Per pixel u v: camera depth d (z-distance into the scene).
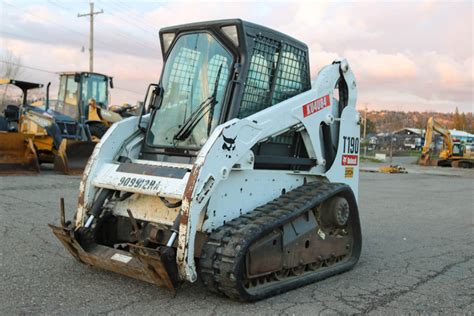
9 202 9.34
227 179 4.77
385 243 7.85
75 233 4.96
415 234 8.72
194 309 4.41
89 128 16.64
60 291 4.77
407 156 64.50
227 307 4.48
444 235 8.69
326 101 6.05
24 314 4.19
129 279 5.16
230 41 5.18
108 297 4.64
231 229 4.55
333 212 5.58
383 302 4.86
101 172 5.24
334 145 6.33
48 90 15.81
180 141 5.29
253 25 5.24
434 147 54.38
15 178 12.64
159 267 4.27
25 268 5.44
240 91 5.07
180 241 4.30
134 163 5.16
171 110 5.50
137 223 5.05
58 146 14.59
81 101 18.20
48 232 7.10
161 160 5.40
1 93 34.84
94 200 5.22
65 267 5.51
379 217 10.61
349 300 4.87
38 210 8.70
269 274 4.92
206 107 5.18
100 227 5.23
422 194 16.12
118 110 19.14
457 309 4.73
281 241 4.95
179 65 5.59
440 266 6.39
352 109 6.55
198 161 4.44
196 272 4.69
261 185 5.20
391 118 135.38
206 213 4.55
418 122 127.44
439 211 11.88
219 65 5.25
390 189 17.80
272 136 5.27
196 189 4.34
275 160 5.39
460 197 15.47
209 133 5.09
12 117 16.25
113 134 5.47
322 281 5.50
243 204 4.97
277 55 5.55
